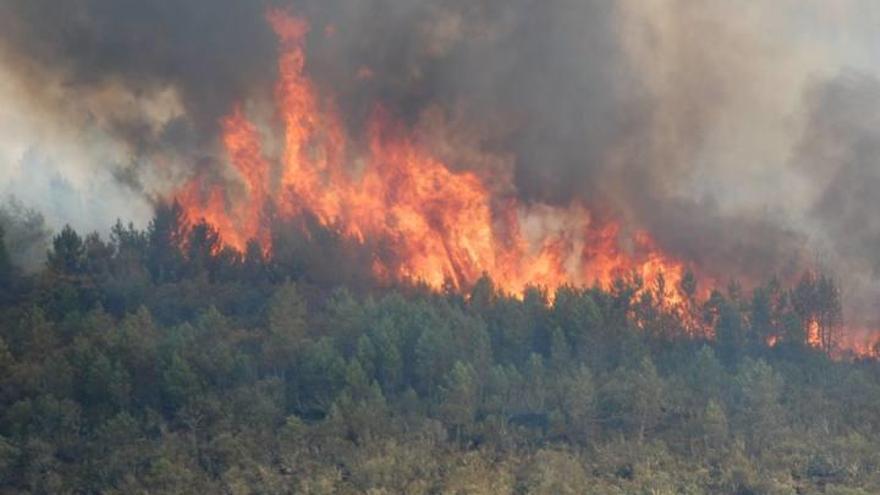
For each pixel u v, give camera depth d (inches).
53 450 5777.6
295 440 5900.6
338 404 6092.5
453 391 6161.4
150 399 6225.4
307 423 6131.9
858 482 5782.5
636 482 5684.1
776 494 5674.2
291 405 6289.4
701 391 6481.3
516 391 6299.2
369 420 5969.5
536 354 6520.7
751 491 5713.6
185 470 5595.5
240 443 5856.3
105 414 6023.6
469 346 6560.0
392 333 6535.4
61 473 5679.1
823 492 5703.7
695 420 6176.2
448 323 6712.6
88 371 6161.4
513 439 6067.9
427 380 6412.4
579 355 6781.5
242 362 6368.1
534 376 6407.5
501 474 5689.0
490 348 6643.7
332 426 5940.0
